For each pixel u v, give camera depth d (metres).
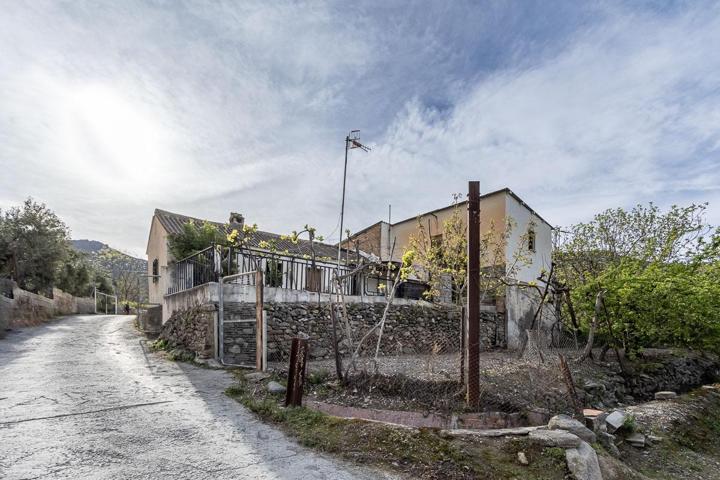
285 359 9.31
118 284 43.50
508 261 15.53
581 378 8.60
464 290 13.09
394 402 5.73
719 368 13.71
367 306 11.29
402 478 3.58
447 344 8.07
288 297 10.01
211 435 4.44
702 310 9.16
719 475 5.23
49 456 3.73
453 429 4.55
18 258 20.52
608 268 12.34
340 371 6.59
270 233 19.20
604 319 10.13
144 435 4.37
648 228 16.02
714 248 10.97
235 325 9.23
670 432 6.38
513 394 6.08
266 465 3.73
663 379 10.66
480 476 3.62
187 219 19.28
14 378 6.88
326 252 18.12
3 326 14.00
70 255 27.17
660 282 9.40
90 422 4.72
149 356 9.75
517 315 14.68
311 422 4.75
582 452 3.95
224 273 10.70
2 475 3.32
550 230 19.17
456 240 12.72
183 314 10.89
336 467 3.74
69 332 14.48
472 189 5.46
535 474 3.71
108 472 3.46
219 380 7.11
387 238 19.42
